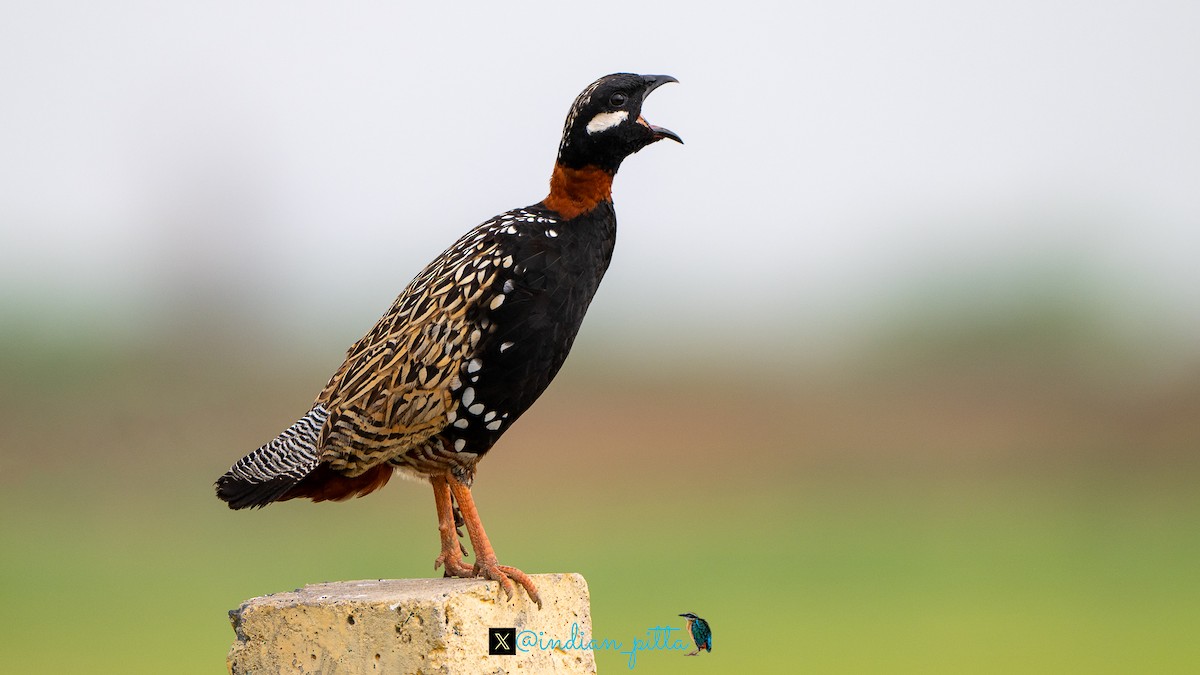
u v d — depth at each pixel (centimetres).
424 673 969
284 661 1012
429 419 1030
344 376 1065
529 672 1037
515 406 1059
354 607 988
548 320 1055
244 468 1045
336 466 1048
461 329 1033
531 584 1041
